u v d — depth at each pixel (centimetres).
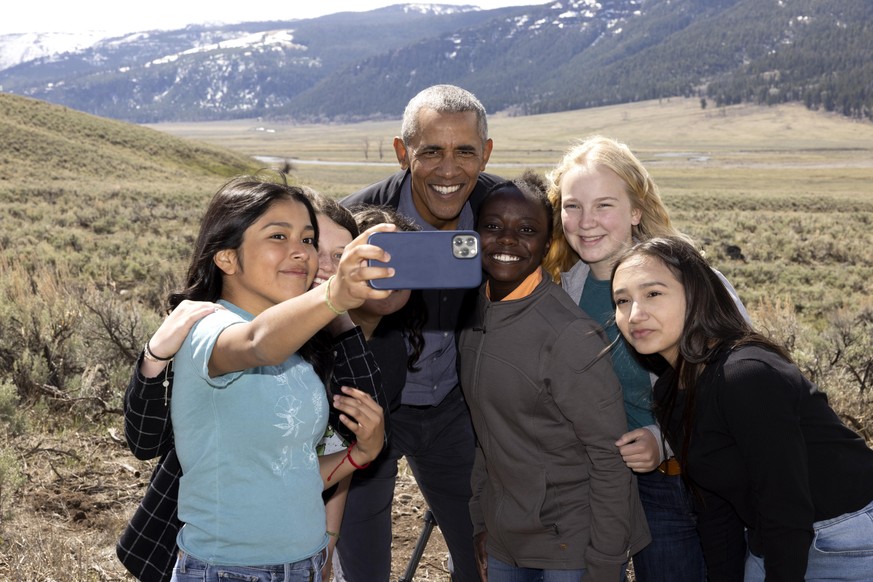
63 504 477
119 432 611
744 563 297
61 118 9219
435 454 378
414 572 416
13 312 802
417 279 176
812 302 2088
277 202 223
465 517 385
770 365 240
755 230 4012
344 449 275
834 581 250
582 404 281
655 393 284
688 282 258
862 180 13550
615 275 273
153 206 3797
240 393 212
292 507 222
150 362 213
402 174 389
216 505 217
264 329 183
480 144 360
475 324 303
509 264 285
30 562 389
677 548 319
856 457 249
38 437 588
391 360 327
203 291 232
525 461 299
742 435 240
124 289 1573
